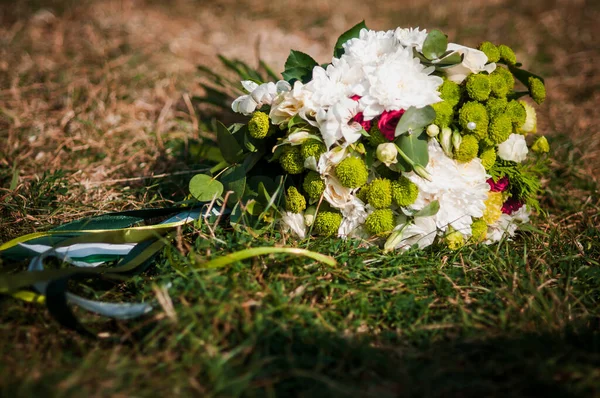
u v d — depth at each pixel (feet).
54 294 2.22
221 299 2.26
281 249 2.34
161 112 3.68
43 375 2.05
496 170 2.58
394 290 2.39
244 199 2.57
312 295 2.38
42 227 2.73
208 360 2.10
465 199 2.47
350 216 2.52
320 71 2.46
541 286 2.40
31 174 3.13
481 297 2.40
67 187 3.02
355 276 2.40
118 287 2.45
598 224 2.92
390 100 2.37
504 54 2.62
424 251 2.56
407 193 2.43
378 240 2.57
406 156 2.38
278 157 2.54
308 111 2.42
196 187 2.54
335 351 2.19
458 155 2.44
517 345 2.17
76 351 2.21
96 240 2.49
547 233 2.79
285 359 2.15
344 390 2.05
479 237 2.61
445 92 2.46
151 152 3.36
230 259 2.31
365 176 2.42
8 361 2.13
